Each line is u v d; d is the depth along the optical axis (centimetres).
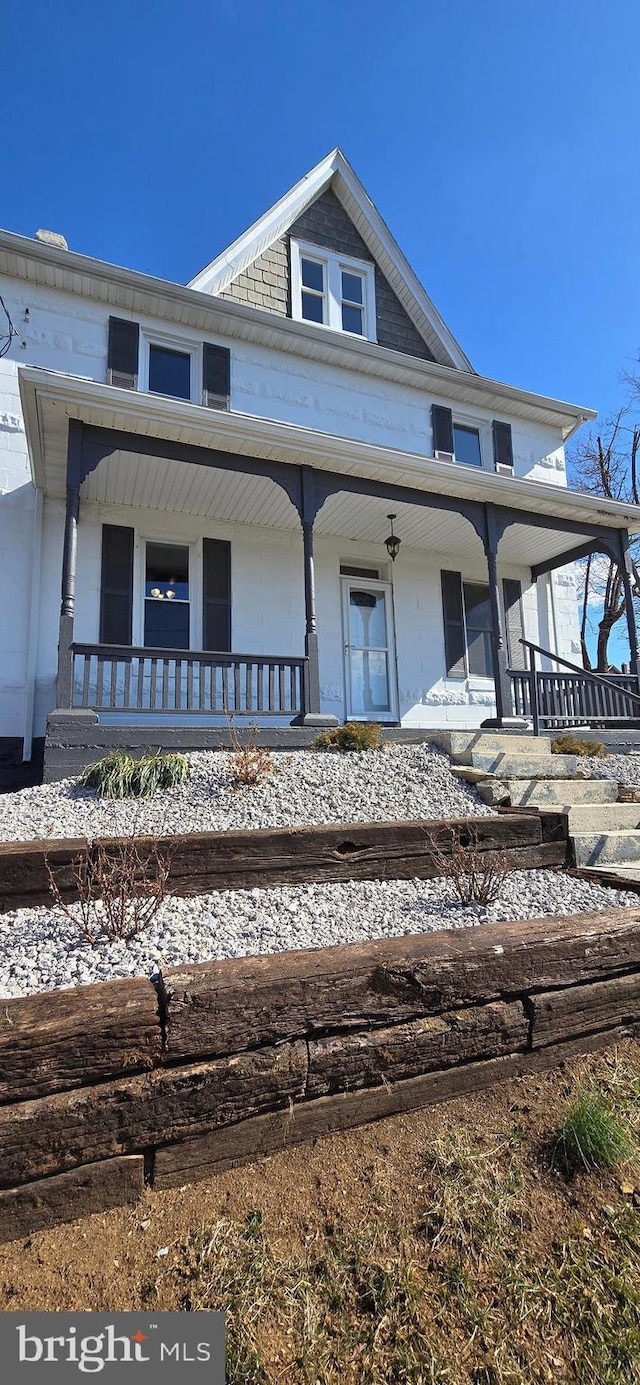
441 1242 162
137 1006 179
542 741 671
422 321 1127
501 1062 224
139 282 804
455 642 1029
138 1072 175
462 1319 146
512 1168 184
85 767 543
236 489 780
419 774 531
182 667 813
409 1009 211
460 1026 217
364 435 976
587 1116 194
